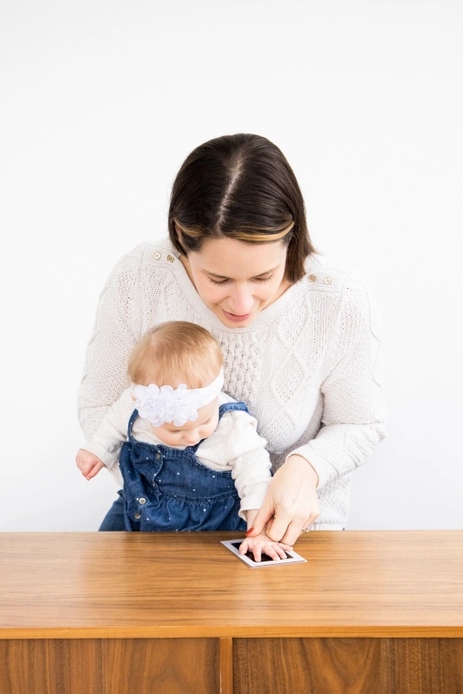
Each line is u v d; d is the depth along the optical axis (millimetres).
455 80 2561
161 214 2652
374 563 1262
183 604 1102
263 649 1042
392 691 1049
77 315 2684
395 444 2670
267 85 2594
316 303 1499
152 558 1287
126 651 1040
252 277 1235
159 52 2590
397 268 2633
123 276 1569
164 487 1559
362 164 2605
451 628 1032
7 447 2703
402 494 2680
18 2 2555
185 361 1426
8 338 2684
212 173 1188
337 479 1610
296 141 2607
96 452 1586
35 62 2584
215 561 1274
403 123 2584
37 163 2623
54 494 2695
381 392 1580
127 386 1638
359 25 2557
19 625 1033
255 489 1435
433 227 2615
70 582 1186
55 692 1047
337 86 2584
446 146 2584
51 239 2656
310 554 1305
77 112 2611
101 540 1373
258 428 1595
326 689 1049
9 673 1044
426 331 2646
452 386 2660
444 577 1202
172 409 1396
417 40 2553
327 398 1596
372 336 1521
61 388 2699
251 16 2570
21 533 1411
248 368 1545
